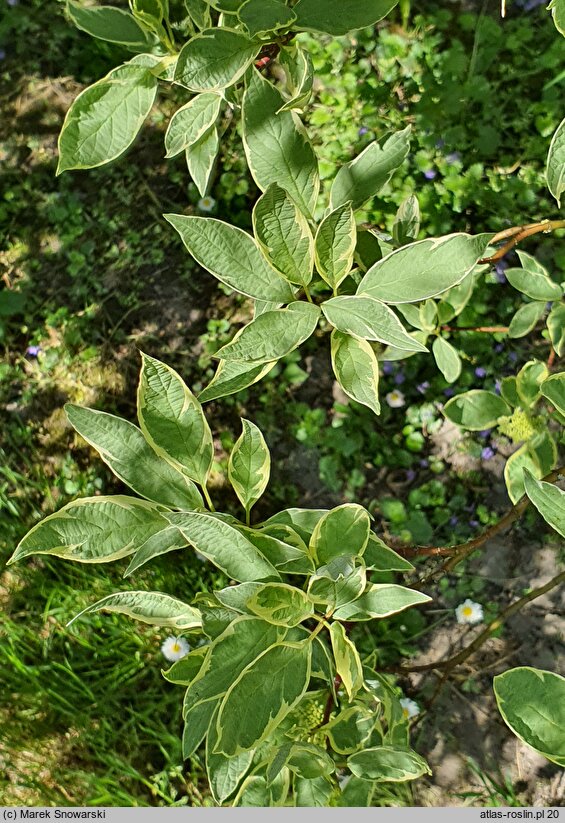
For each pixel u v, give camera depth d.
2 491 0.82
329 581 0.35
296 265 0.34
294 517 0.44
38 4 0.93
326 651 0.45
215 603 0.50
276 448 0.84
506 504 0.81
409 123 0.87
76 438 0.84
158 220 0.89
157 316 0.87
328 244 0.34
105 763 0.78
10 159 0.91
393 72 0.88
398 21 0.90
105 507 0.39
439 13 0.89
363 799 0.50
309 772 0.43
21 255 0.89
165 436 0.38
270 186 0.32
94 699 0.79
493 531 0.53
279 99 0.35
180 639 0.79
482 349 0.81
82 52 0.92
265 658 0.33
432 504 0.81
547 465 0.56
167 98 0.91
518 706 0.30
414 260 0.34
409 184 0.84
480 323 0.82
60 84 0.92
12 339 0.87
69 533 0.38
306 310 0.34
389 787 0.76
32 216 0.89
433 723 0.78
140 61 0.36
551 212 0.84
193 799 0.77
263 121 0.35
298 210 0.33
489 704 0.78
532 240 0.84
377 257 0.45
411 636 0.80
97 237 0.89
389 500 0.81
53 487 0.83
